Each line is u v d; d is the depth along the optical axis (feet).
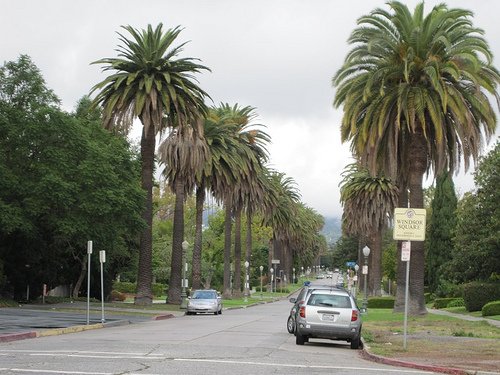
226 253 231.09
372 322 107.96
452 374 46.52
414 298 119.44
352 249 460.96
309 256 592.19
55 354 50.42
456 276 158.71
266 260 424.46
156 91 139.44
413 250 119.85
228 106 220.43
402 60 110.93
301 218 400.88
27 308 126.11
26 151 127.34
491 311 128.06
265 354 55.31
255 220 321.52
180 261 167.73
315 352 60.75
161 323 104.32
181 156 163.94
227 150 182.60
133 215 136.05
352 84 113.80
